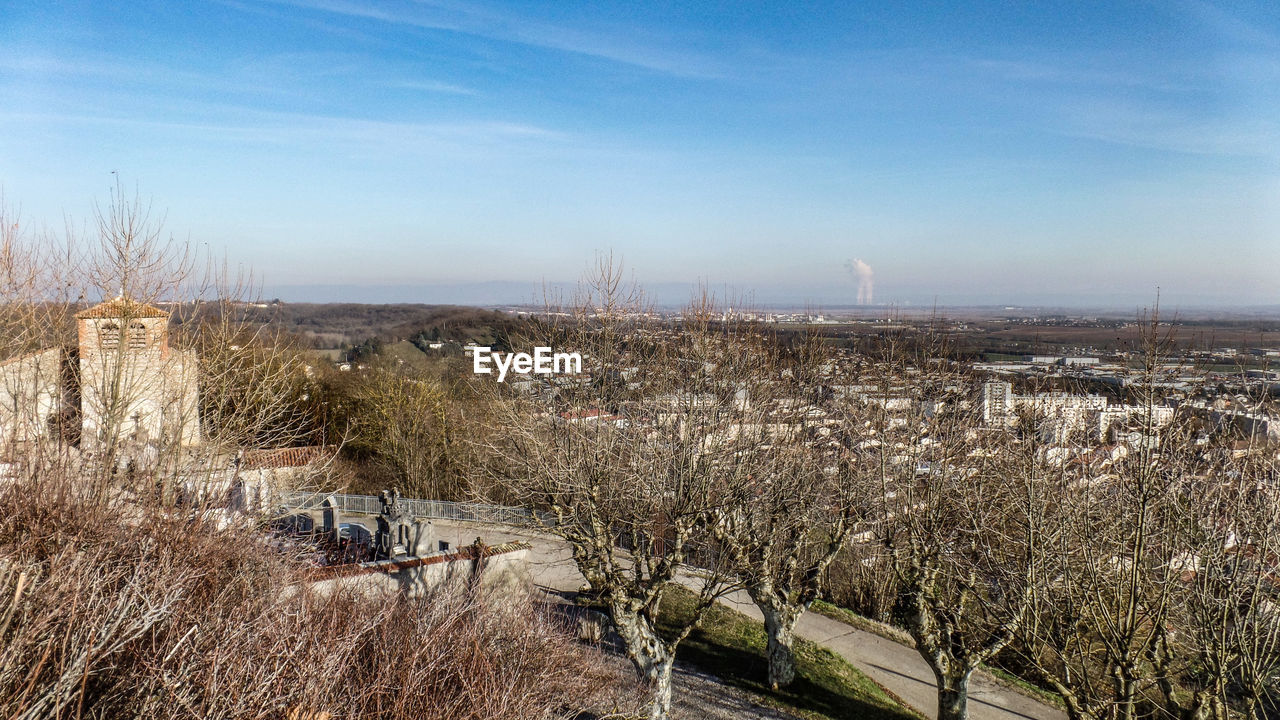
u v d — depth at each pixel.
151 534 12.62
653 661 17.58
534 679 13.61
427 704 10.72
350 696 10.00
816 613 27.69
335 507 22.48
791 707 19.53
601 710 16.31
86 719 7.98
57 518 12.41
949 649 18.61
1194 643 15.64
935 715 20.48
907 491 20.02
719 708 19.16
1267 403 16.00
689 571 30.06
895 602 28.58
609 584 18.00
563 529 18.77
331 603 12.28
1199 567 14.54
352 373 53.16
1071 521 16.77
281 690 8.84
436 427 44.97
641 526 18.98
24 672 7.72
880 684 21.97
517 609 16.03
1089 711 14.59
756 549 20.84
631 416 22.47
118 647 8.30
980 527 18.16
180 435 18.44
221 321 22.56
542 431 21.30
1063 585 16.56
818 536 25.08
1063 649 16.69
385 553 20.22
